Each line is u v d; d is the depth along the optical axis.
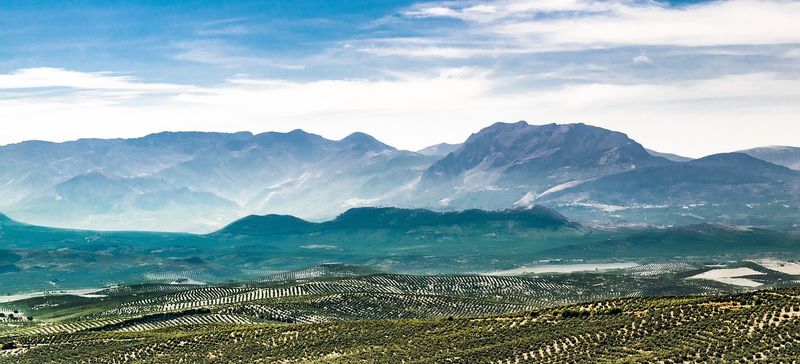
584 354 156.75
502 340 176.25
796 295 174.00
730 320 161.62
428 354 172.88
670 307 178.38
